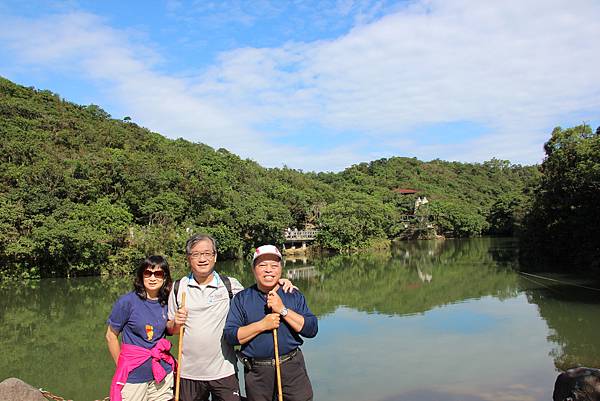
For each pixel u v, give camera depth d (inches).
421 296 885.2
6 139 1695.4
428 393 394.0
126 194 1546.5
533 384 406.9
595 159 1047.6
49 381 460.1
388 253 1991.9
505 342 540.4
